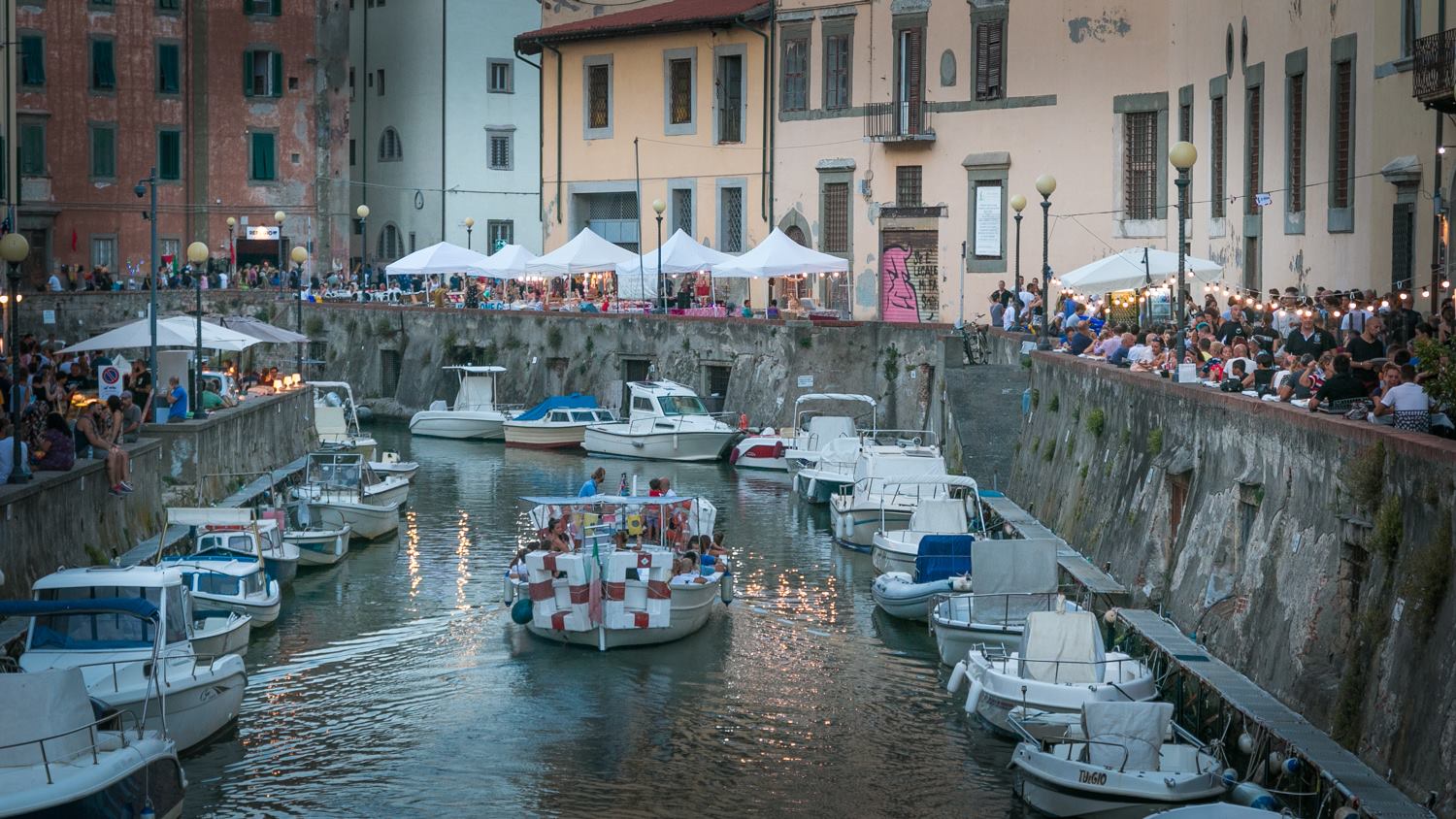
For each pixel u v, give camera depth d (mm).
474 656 35500
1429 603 21500
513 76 104438
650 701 32156
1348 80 41969
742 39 74438
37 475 33500
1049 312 64125
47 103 90312
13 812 20703
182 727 27922
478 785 27328
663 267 70375
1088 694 27984
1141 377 35750
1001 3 65500
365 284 95625
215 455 47844
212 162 94438
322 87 96500
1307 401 27875
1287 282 46562
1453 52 33719
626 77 79375
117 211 92312
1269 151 48156
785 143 73062
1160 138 61656
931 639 36875
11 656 28125
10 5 66625
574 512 40281
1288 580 26312
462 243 103125
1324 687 24172
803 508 55219
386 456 61281
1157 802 23844
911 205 68875
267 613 37094
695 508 43281
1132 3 62312
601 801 26594
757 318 70062
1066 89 64125
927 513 43406
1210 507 30406
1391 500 23078
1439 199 36062
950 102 67438
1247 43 50281
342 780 27531
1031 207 65375
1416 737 21188
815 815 25828
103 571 29609
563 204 82625
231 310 86812
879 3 69188
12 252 33844
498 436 75875
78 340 83250
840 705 31766
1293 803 22734
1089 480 39188
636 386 69438
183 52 93375
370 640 36844
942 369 57844
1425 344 23906
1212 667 27656
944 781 27297
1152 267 47188
